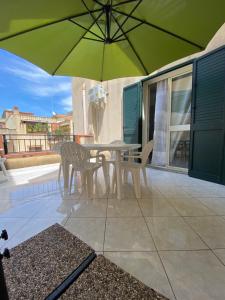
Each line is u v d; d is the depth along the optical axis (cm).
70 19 156
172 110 350
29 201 211
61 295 90
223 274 101
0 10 126
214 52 252
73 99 682
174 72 333
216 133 260
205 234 140
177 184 271
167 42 177
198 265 108
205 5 130
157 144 379
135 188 223
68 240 133
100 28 176
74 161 216
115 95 485
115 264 109
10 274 102
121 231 145
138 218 167
